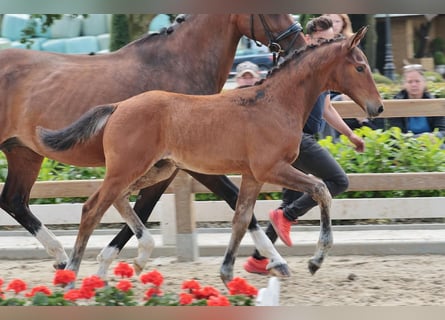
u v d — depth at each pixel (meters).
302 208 10.33
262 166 9.30
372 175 11.88
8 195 11.02
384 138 13.86
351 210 12.55
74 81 10.17
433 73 21.75
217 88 10.73
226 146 9.28
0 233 13.46
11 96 10.25
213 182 10.39
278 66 9.54
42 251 12.24
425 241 11.89
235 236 9.66
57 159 10.13
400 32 25.83
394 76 21.88
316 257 9.41
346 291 9.82
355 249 11.88
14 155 10.91
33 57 10.41
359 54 9.70
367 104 9.66
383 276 10.51
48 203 14.09
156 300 7.56
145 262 10.06
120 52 10.52
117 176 9.22
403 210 12.45
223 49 10.61
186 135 9.28
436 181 11.79
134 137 9.19
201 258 12.00
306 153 10.35
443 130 14.70
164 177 9.88
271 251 10.11
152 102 9.28
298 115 9.53
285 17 10.57
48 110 10.10
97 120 9.35
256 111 9.34
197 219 12.84
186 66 10.42
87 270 11.29
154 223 13.80
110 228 13.70
